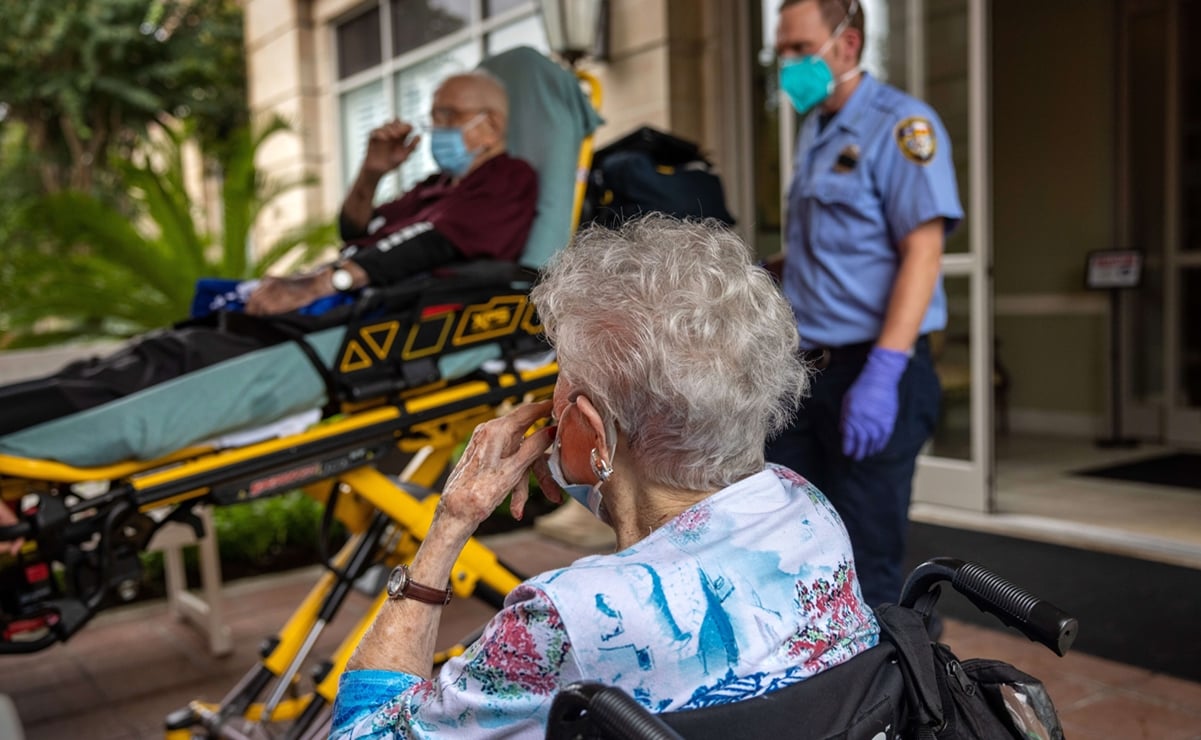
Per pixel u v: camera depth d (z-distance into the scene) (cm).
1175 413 598
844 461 242
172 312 553
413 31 728
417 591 111
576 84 304
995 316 673
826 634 100
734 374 103
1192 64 584
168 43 1526
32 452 207
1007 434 655
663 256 107
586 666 90
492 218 270
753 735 91
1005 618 112
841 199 243
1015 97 652
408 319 247
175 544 332
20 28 1448
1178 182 592
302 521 464
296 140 834
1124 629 310
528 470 116
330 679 241
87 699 312
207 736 249
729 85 498
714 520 101
